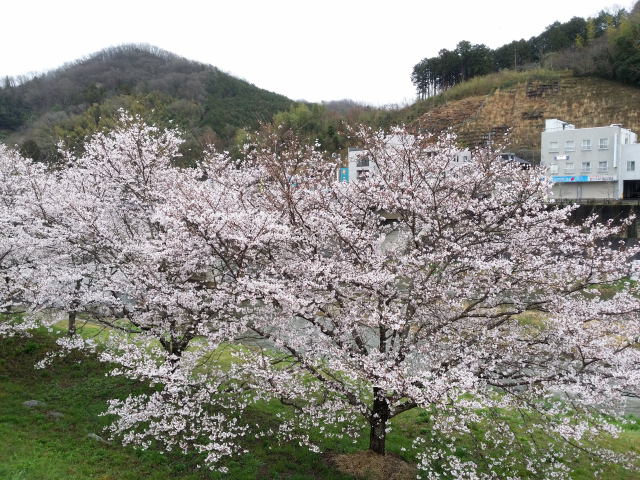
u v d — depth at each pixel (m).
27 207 12.92
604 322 9.16
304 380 11.31
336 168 12.80
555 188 42.41
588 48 76.25
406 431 11.39
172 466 9.17
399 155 10.88
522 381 8.52
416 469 9.52
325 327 9.38
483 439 11.12
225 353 14.79
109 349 12.87
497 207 10.16
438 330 8.85
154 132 17.30
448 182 10.35
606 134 40.53
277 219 9.53
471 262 8.65
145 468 9.02
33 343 14.26
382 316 8.43
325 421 9.89
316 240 9.76
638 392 7.84
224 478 8.84
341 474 9.13
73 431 10.11
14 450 9.03
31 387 11.95
